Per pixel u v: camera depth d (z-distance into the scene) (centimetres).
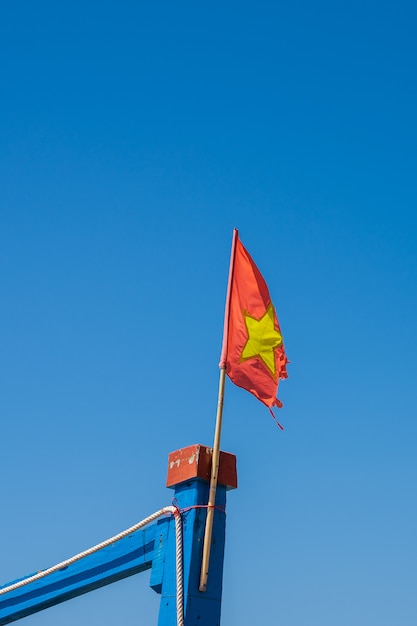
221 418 1066
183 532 1012
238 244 1227
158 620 988
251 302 1190
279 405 1148
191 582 968
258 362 1155
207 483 1038
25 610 1277
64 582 1208
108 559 1141
